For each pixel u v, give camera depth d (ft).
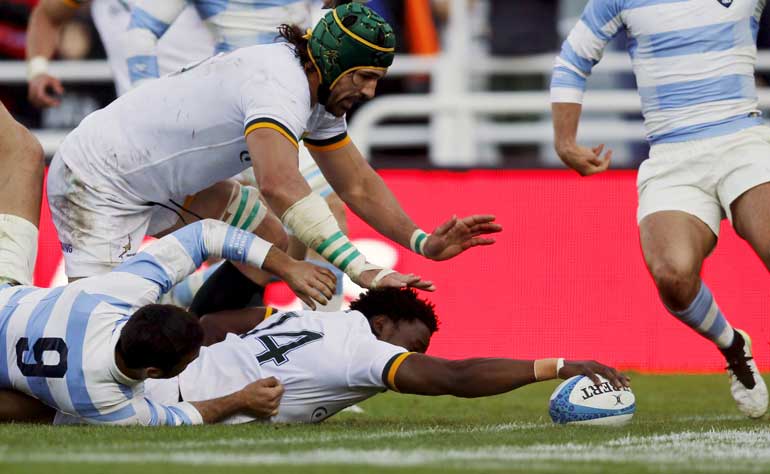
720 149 66.59
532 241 100.99
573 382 59.16
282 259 58.54
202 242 58.08
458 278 100.78
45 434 52.06
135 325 53.31
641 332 99.91
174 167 62.39
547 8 126.41
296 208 57.11
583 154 70.54
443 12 138.62
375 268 58.03
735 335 67.92
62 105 133.08
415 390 57.41
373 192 65.98
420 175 102.12
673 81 67.87
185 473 42.19
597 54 71.05
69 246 63.62
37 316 55.98
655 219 66.69
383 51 58.65
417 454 47.80
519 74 133.18
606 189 100.68
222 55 61.52
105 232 62.85
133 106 62.85
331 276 58.75
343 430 56.44
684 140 67.51
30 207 66.44
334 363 58.59
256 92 58.49
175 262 57.26
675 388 85.46
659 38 67.97
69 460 44.50
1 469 42.42
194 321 53.93
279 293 98.89
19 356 55.88
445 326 100.53
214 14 80.38
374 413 70.44
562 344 100.27
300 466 44.01
